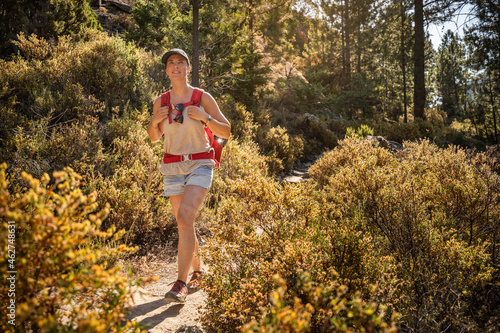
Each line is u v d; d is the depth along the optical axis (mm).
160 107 2678
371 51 26547
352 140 6047
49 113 5004
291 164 9688
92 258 1120
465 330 1843
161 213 4055
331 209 2799
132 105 6730
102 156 4488
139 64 8312
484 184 2998
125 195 3723
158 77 9102
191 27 10102
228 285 2109
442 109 43406
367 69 27688
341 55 27766
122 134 5281
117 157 4840
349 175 3170
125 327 1207
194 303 2555
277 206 2588
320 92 18531
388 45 26094
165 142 2631
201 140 2562
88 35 10031
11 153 3791
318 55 28062
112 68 6941
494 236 2627
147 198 4012
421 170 4070
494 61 19094
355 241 2162
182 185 2598
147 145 4961
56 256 1100
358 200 2805
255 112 11867
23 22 8805
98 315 1170
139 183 4230
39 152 4180
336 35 26734
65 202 1106
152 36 12781
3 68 5746
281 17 10102
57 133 4586
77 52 7121
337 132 16516
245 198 2721
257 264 2250
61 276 1130
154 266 3307
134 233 3754
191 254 2479
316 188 5961
